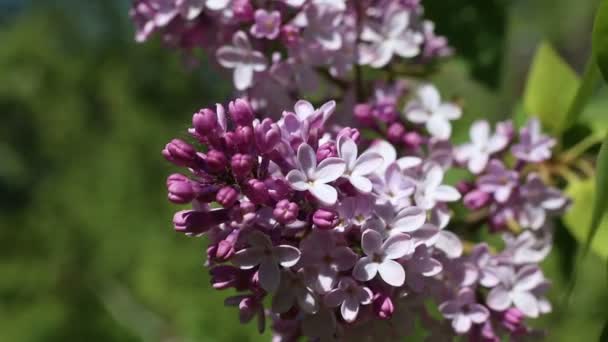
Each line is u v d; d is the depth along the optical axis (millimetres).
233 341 693
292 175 331
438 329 375
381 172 352
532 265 384
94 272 1559
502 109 582
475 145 419
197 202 346
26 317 1523
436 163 399
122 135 1796
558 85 460
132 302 1299
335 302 336
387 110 412
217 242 343
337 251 337
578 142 451
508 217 411
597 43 370
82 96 2100
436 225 370
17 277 1627
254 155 338
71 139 2057
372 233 336
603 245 418
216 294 723
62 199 1726
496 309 380
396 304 354
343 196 342
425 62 455
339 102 433
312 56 416
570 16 1131
